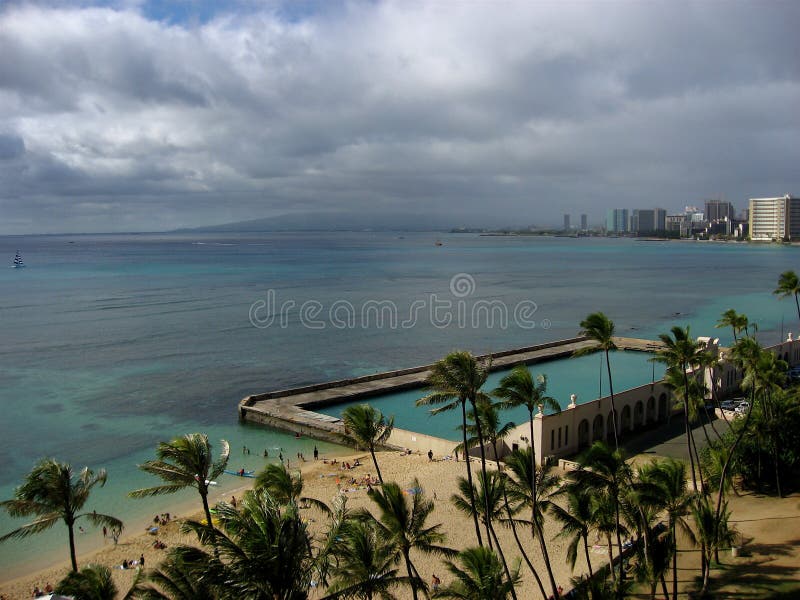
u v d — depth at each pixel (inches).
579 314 7608.3
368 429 1646.2
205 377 4564.5
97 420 3577.8
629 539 1879.9
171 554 928.3
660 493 1445.6
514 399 1600.6
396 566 1835.6
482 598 1162.0
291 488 1485.0
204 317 7180.1
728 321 2947.8
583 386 4271.7
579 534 1518.2
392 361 5147.6
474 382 1505.9
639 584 1619.1
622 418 3031.5
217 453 3065.9
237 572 870.4
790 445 2329.0
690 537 1567.4
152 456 3031.5
